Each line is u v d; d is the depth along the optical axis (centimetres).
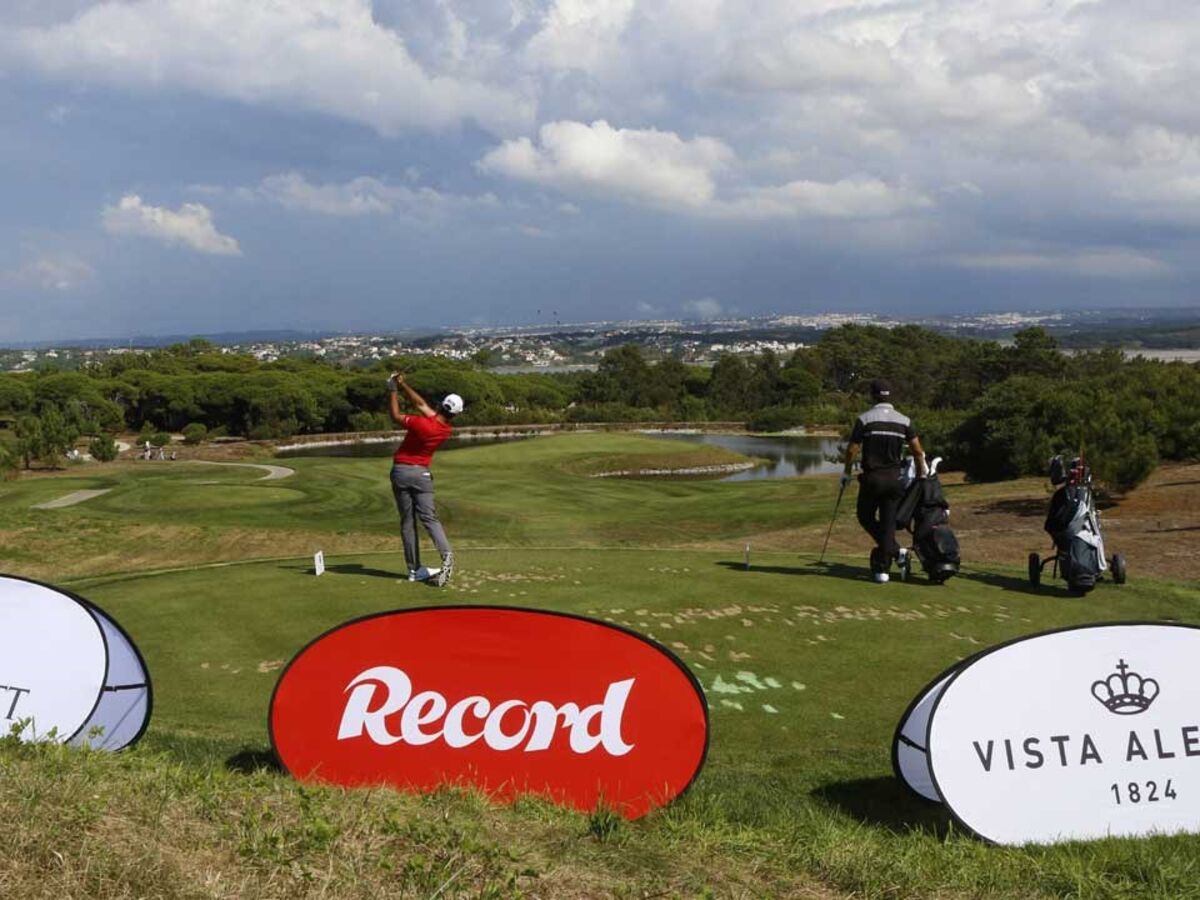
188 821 381
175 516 2775
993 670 480
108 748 516
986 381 10225
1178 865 438
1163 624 498
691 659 783
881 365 12712
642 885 376
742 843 434
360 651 484
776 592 973
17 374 10400
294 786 449
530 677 481
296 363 12462
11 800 366
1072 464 1054
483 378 11350
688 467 6359
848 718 681
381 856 368
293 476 3875
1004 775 474
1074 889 412
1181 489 2520
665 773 480
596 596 943
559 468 6012
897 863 420
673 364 13362
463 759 481
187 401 9569
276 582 1018
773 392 11969
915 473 1042
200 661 793
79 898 310
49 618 533
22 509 2514
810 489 3891
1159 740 492
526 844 402
